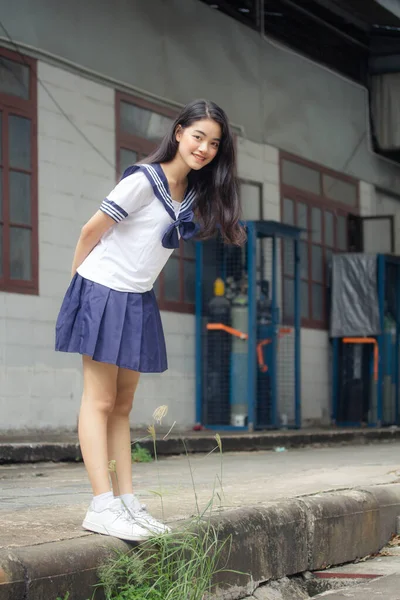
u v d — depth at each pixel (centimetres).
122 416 358
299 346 1322
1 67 963
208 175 352
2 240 954
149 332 341
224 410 1216
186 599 303
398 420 1472
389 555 483
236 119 1314
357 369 1466
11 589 268
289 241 1372
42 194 1005
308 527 425
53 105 1023
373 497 490
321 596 379
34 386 976
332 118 1530
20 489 563
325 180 1509
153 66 1170
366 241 1568
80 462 843
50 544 301
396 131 1620
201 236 360
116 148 1107
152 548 322
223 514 378
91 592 297
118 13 1116
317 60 1510
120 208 330
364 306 1446
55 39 1027
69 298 339
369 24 1573
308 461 851
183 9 1222
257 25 1366
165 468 770
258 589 383
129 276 335
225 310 1211
